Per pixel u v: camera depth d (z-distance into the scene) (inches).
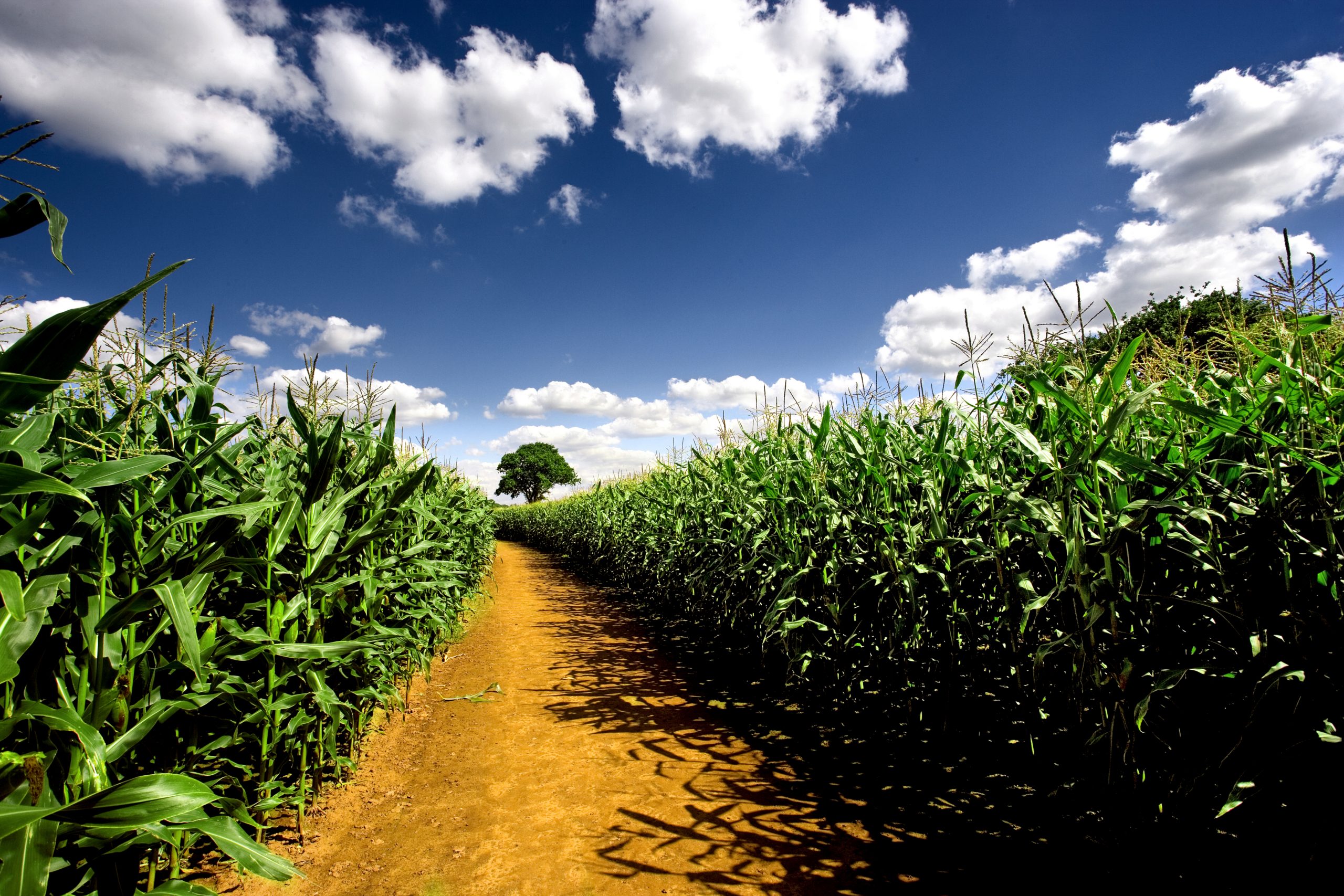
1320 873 72.9
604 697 199.6
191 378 100.7
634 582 422.9
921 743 145.5
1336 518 72.6
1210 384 93.3
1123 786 98.0
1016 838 105.4
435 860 108.0
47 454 78.1
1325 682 71.6
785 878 99.4
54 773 71.7
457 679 225.6
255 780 117.6
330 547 122.6
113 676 76.7
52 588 67.6
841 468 175.6
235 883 99.6
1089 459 91.7
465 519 307.1
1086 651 93.4
